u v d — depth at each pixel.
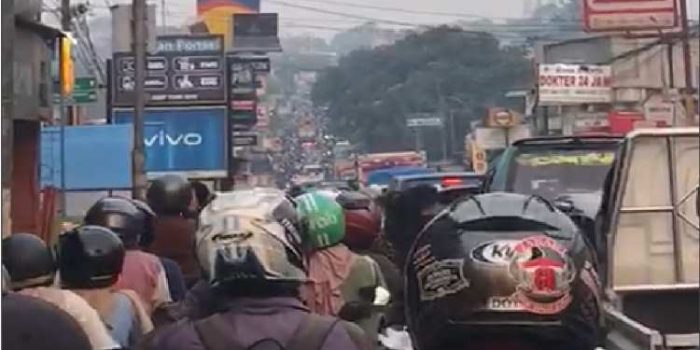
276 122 112.06
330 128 106.38
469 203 5.02
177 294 7.50
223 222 3.67
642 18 41.03
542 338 4.74
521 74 82.94
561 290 4.71
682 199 8.52
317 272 6.49
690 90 39.69
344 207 7.61
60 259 5.91
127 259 6.82
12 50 6.89
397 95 91.44
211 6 68.88
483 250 4.75
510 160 13.68
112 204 7.07
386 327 6.62
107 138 28.89
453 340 4.83
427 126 87.12
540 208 4.95
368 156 74.75
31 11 21.55
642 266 8.52
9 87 6.85
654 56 45.56
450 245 4.84
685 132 8.48
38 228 22.12
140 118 26.72
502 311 4.71
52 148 27.81
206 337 3.59
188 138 41.66
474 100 85.62
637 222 8.54
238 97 59.47
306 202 6.45
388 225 13.14
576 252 4.80
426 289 4.88
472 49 86.88
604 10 41.38
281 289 3.69
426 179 20.83
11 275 5.34
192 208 8.30
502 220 4.85
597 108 46.50
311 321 3.62
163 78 41.78
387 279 7.68
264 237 3.66
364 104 96.50
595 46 48.56
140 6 27.14
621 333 6.98
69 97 31.09
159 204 8.17
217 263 3.65
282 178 92.00
